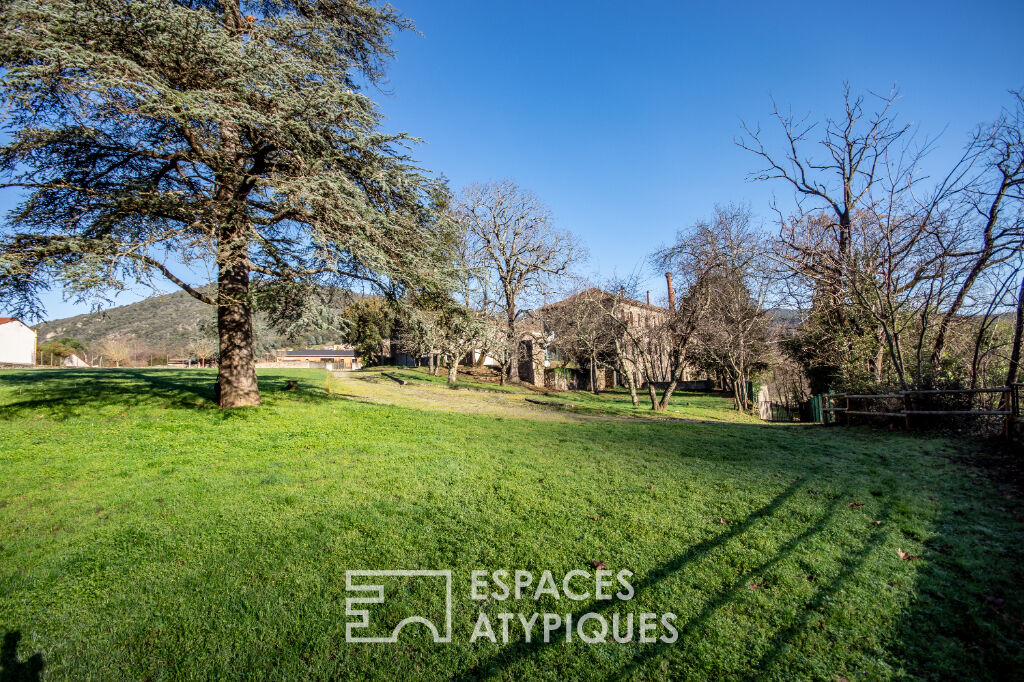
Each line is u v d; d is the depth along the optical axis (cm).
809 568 448
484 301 2633
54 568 436
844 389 1402
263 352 1583
